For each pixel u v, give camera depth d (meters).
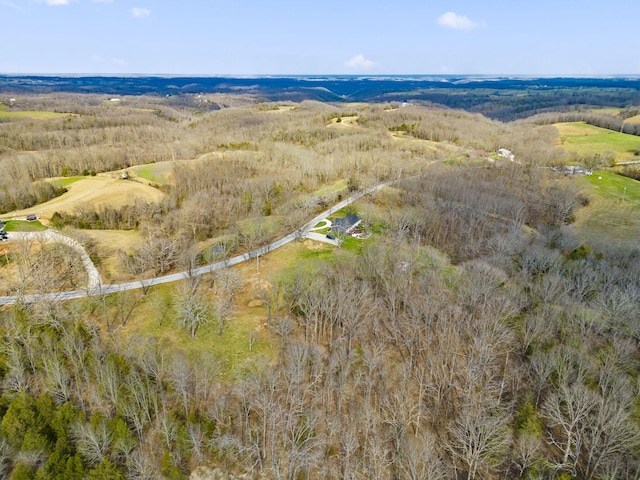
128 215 121.06
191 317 75.88
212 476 54.56
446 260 99.56
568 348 62.16
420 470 54.56
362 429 60.44
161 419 58.78
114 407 60.34
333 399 65.06
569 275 84.12
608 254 98.00
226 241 106.00
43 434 54.31
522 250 96.44
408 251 101.88
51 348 65.00
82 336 69.88
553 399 55.56
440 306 76.19
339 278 84.06
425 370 68.56
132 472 53.28
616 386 56.47
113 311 80.88
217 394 65.31
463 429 55.91
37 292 82.06
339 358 68.94
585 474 51.81
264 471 55.47
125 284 89.75
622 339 67.81
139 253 95.62
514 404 62.06
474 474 51.50
